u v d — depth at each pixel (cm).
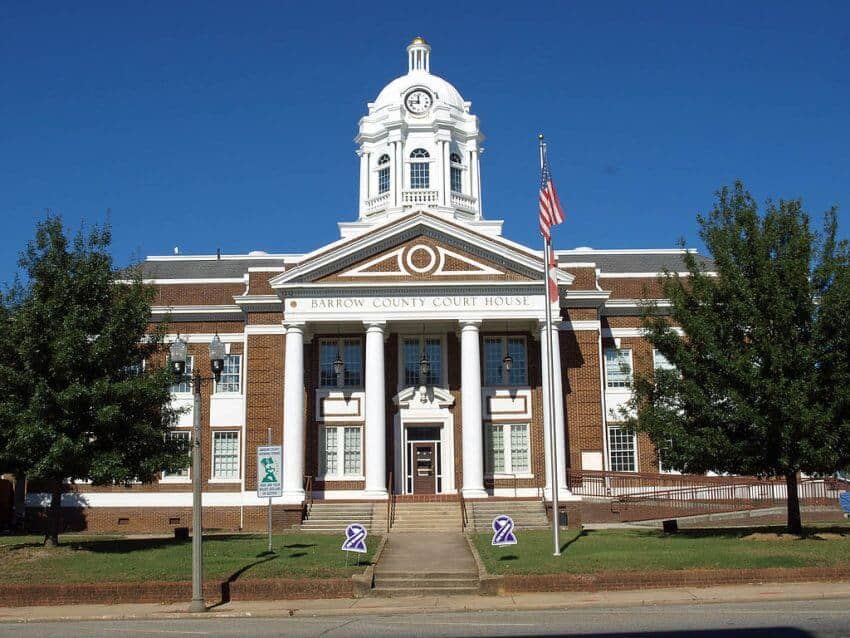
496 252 4412
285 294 4425
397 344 4712
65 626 2056
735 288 3147
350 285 4388
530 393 4641
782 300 3014
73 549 3097
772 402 2941
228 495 4547
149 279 4872
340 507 4181
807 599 2173
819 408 2947
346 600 2352
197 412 2334
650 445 4725
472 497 4175
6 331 3091
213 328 4794
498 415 4625
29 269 3209
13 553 2952
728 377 3133
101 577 2472
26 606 2327
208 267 5581
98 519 4512
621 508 4281
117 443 3181
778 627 1758
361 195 5619
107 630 1972
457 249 4456
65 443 2955
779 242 3216
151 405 3266
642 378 3406
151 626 2027
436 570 2603
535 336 4606
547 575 2394
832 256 3153
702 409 3130
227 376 4741
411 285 4397
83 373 3136
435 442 4666
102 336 3136
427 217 4450
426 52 5838
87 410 3102
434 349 4734
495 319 4388
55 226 3241
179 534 3597
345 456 4588
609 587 2364
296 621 2059
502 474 4569
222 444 4666
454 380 4672
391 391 4659
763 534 3128
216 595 2367
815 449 2959
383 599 2358
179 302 4853
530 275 4422
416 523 3959
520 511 4053
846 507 4141
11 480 4509
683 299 3331
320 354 4697
